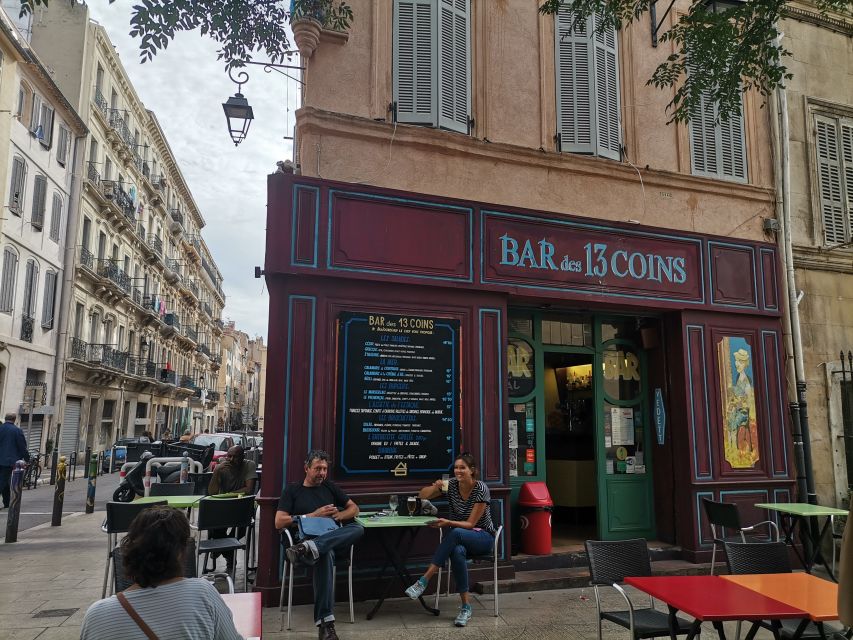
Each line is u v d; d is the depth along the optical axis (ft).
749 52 21.49
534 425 24.23
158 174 132.36
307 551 15.49
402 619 17.52
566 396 28.89
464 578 17.34
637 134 26.35
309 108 20.89
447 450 20.68
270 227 19.62
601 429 25.23
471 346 21.66
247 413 329.31
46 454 75.20
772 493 25.17
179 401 166.61
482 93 24.06
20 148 68.64
